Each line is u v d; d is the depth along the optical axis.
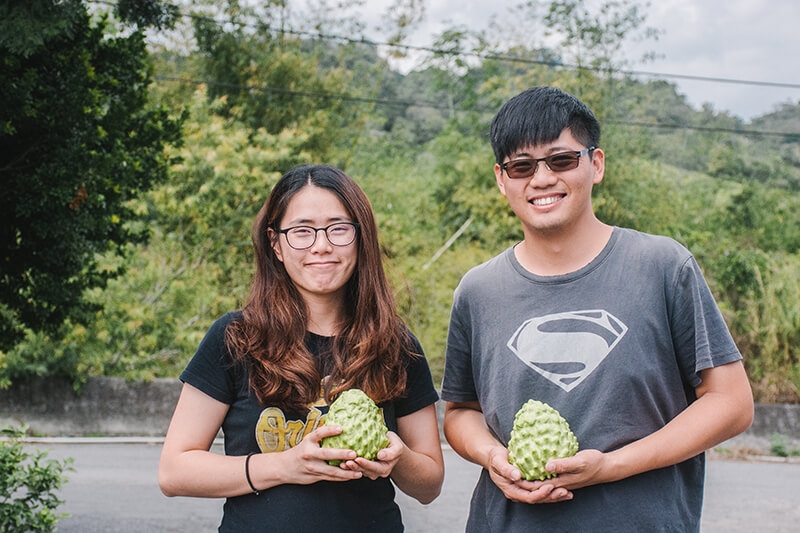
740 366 2.60
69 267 6.62
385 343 2.68
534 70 19.72
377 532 2.56
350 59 21.36
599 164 2.84
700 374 2.63
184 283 14.97
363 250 2.75
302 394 2.54
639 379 2.56
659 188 18.69
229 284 15.84
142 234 7.26
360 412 2.45
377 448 2.43
